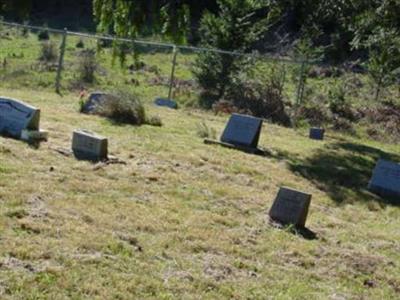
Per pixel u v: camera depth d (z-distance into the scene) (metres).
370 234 7.71
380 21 14.45
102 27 8.03
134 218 6.59
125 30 7.86
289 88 20.92
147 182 8.12
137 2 7.76
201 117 15.05
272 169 10.41
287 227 7.23
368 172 11.70
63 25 34.84
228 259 6.00
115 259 5.45
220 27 20.44
